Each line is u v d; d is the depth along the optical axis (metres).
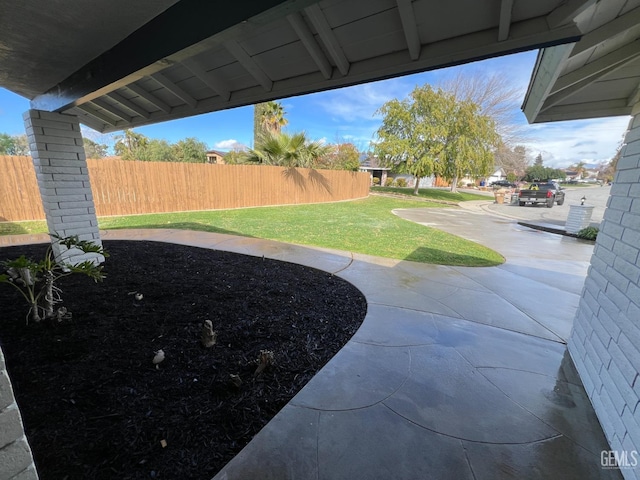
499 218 11.67
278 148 14.05
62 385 1.74
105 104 4.02
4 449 0.78
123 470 1.28
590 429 1.67
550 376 2.12
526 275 4.42
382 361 2.21
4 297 2.89
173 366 1.99
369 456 1.44
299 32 2.01
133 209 9.59
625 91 2.84
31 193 7.82
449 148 17.20
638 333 1.50
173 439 1.45
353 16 1.88
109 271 3.74
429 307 3.16
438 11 1.68
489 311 3.14
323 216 10.15
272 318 2.75
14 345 2.09
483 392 1.92
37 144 3.41
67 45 2.07
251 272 3.99
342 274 4.09
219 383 1.86
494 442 1.55
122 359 2.01
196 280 3.56
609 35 1.65
